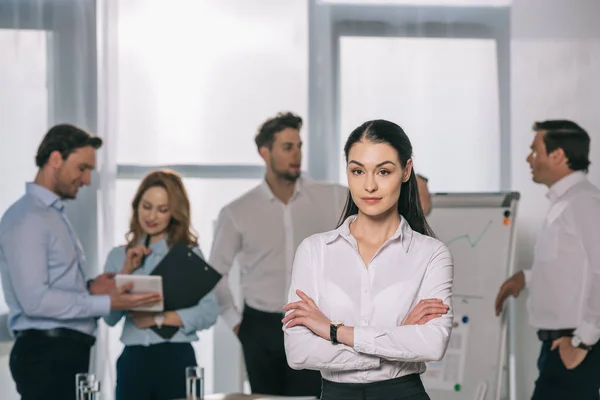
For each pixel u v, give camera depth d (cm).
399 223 240
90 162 420
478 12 546
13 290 405
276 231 473
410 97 543
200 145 541
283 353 465
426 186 489
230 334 529
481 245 493
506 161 544
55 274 405
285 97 545
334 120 543
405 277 236
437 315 230
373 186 227
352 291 236
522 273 491
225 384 528
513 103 546
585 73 545
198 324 425
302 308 234
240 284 487
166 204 439
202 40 543
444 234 496
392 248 237
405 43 544
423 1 546
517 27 546
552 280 461
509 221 491
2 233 403
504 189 544
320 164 542
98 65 534
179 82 541
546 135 474
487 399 480
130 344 423
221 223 478
